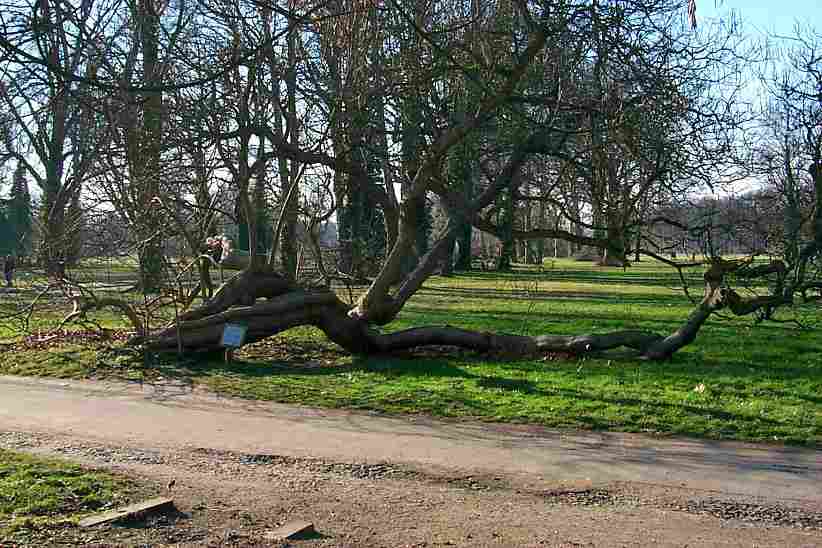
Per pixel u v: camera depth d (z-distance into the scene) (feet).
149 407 35.47
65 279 52.75
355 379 41.91
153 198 48.42
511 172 47.52
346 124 45.73
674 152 41.16
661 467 26.50
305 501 22.59
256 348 52.31
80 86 25.99
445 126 47.60
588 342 48.57
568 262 261.03
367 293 50.26
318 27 41.70
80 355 46.98
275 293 50.78
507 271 69.26
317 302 48.62
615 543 19.51
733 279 50.57
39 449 27.84
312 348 52.60
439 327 50.37
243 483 24.30
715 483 24.73
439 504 22.52
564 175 47.16
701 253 48.08
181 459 26.94
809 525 21.09
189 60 39.52
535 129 43.68
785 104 55.06
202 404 36.24
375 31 43.32
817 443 29.86
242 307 48.34
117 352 47.34
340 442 29.45
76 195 54.49
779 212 49.83
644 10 37.78
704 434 31.01
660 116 40.24
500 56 43.88
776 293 47.91
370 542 19.24
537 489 24.02
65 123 34.53
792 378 42.27
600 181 43.06
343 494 23.35
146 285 56.95
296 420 33.14
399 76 43.39
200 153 45.03
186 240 53.21
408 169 49.14
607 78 39.96
